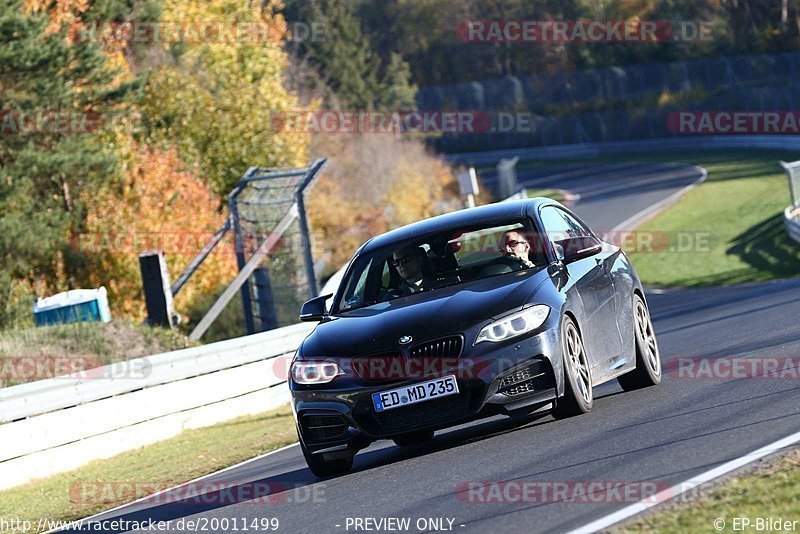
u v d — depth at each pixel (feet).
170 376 167.84
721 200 568.82
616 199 653.30
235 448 139.64
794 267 354.33
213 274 383.24
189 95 484.74
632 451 73.46
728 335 155.53
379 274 97.55
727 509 55.01
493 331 84.43
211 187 479.41
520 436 88.28
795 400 83.20
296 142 529.04
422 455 91.56
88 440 151.12
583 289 94.02
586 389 91.40
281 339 195.62
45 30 386.32
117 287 382.63
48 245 372.79
